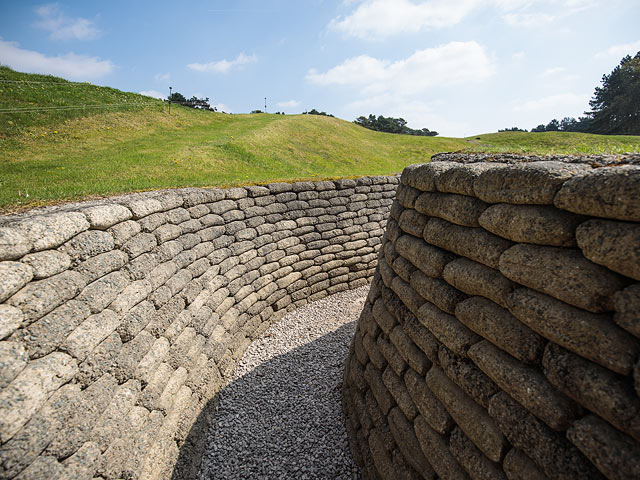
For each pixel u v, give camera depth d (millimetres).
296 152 19250
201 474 3416
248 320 5680
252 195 6082
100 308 2428
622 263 1281
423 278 2668
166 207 3830
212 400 4207
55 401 1917
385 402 3000
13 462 1640
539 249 1663
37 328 1908
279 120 24406
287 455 3621
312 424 3998
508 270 1804
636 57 34250
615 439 1241
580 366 1400
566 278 1487
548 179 1634
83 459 2021
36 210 4285
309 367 5031
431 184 2695
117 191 6363
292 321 6473
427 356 2488
